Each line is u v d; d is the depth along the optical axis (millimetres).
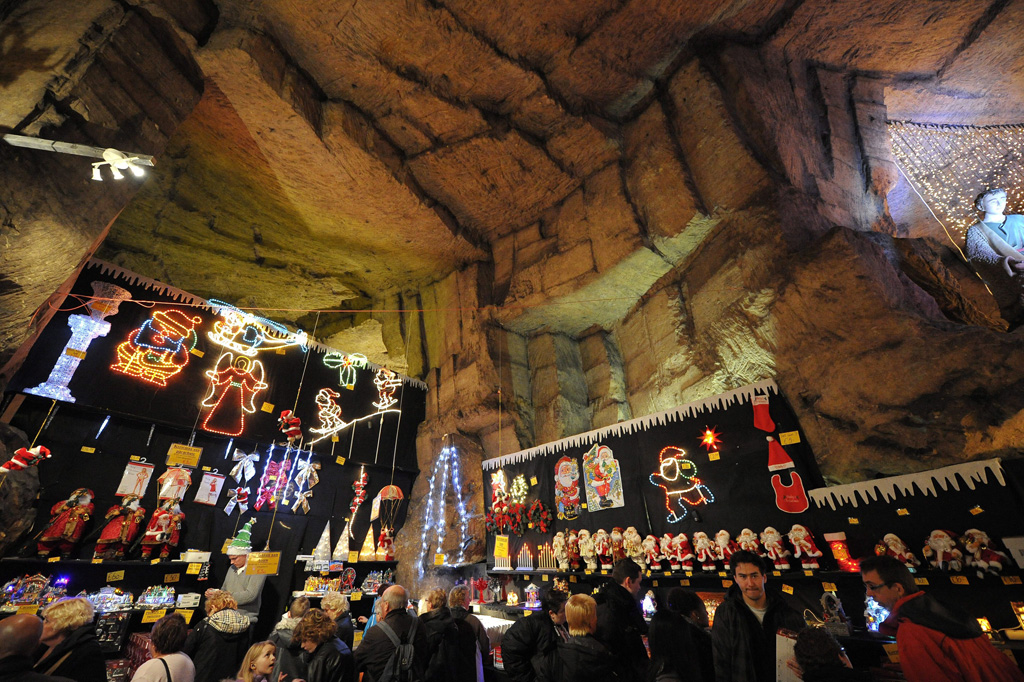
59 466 5125
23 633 2268
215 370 6523
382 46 6379
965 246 8898
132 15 4996
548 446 7109
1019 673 2096
